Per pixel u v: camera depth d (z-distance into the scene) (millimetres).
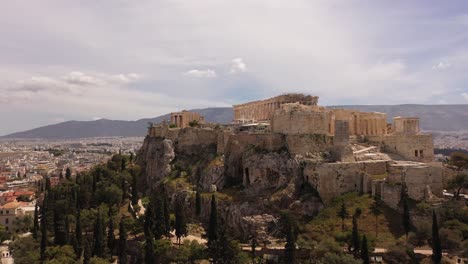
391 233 130125
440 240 119375
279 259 126312
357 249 120062
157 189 195500
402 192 140125
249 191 164750
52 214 176750
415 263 115688
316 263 118250
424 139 175625
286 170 161125
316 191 152250
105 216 166250
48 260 141500
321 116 170625
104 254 146875
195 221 165250
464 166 174250
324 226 135625
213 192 171625
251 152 174000
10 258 173000
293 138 166375
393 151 176000
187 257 130375
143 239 154125
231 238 135500
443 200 138750
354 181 152750
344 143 160750
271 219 148125
